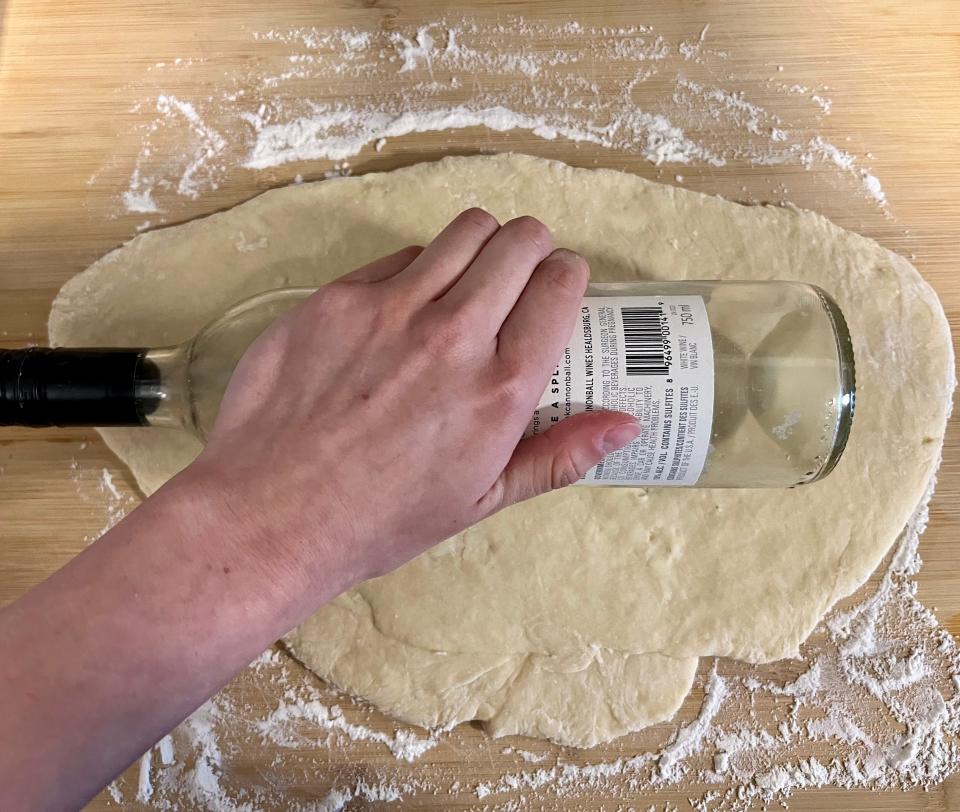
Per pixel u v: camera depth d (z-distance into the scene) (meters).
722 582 0.82
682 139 0.92
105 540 0.49
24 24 0.93
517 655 0.82
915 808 0.83
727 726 0.85
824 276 0.87
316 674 0.84
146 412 0.66
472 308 0.53
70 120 0.93
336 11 0.94
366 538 0.53
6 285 0.91
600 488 0.83
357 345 0.54
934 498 0.87
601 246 0.87
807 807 0.83
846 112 0.92
